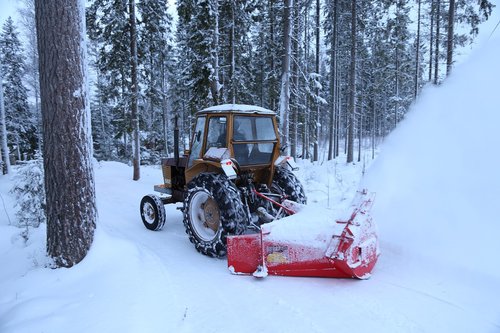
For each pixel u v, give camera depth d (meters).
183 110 26.47
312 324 3.10
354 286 3.83
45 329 3.05
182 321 3.20
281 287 3.90
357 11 22.64
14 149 28.28
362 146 39.91
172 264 4.68
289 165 5.83
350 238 3.76
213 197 4.84
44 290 4.06
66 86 4.33
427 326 3.01
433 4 24.00
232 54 15.71
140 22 14.82
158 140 28.94
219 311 3.38
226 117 5.11
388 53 28.56
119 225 6.86
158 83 24.41
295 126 18.69
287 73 11.98
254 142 5.38
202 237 5.14
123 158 29.06
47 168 4.46
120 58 14.82
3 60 26.59
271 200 5.08
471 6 21.33
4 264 5.19
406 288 3.71
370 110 37.12
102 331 2.96
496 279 3.78
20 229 6.89
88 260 4.51
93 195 4.77
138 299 3.53
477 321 3.06
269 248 4.25
